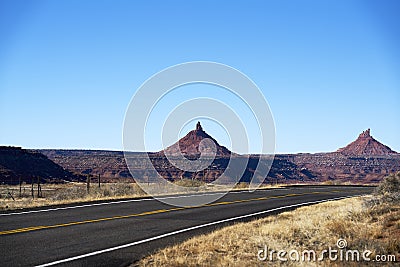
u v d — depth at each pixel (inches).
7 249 443.2
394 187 942.4
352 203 888.9
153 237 528.4
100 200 944.3
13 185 2400.3
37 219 649.0
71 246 465.7
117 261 404.5
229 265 394.0
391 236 496.4
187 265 390.3
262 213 786.8
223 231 559.5
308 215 714.2
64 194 1199.6
